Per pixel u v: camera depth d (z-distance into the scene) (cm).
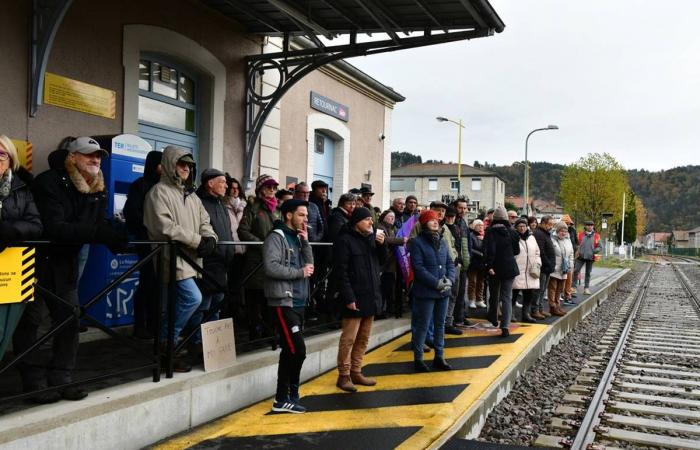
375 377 658
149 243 457
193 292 497
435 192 7344
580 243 1584
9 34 642
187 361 531
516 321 1046
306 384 623
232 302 584
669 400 677
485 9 768
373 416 516
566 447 525
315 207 799
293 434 467
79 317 413
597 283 2136
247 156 1032
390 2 802
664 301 1830
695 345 1037
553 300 1142
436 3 795
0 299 362
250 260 642
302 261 535
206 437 458
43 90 679
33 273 381
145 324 575
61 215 402
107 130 766
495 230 884
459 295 959
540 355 888
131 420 421
